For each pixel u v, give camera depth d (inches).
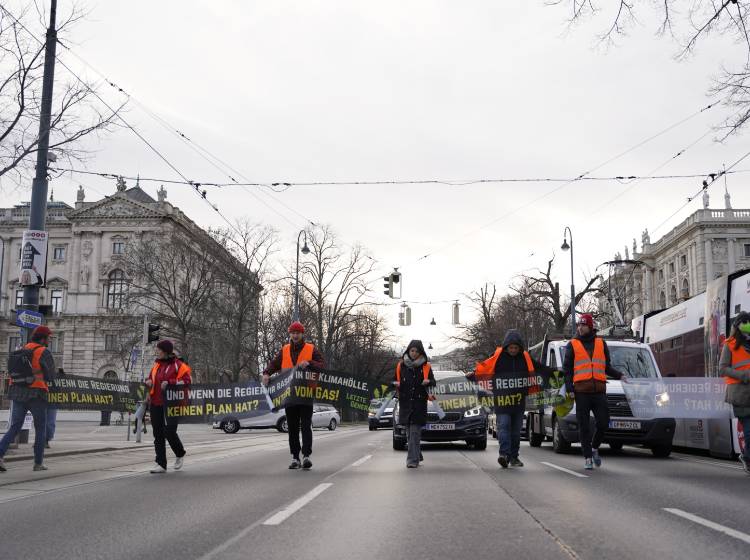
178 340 2276.1
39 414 427.2
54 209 3080.7
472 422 627.5
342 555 196.2
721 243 2864.2
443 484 348.2
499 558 191.6
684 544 206.8
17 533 230.1
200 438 939.3
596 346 426.3
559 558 191.2
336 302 2116.1
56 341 2942.9
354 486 341.7
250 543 212.4
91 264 2938.0
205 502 293.4
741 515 254.7
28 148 578.6
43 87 585.3
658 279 3371.1
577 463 471.8
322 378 475.5
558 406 460.1
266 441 832.3
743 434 386.9
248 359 2006.6
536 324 2373.3
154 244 2249.0
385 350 2815.0
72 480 376.5
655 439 538.9
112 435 966.4
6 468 431.8
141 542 214.8
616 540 212.8
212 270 2086.6
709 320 563.2
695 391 498.6
